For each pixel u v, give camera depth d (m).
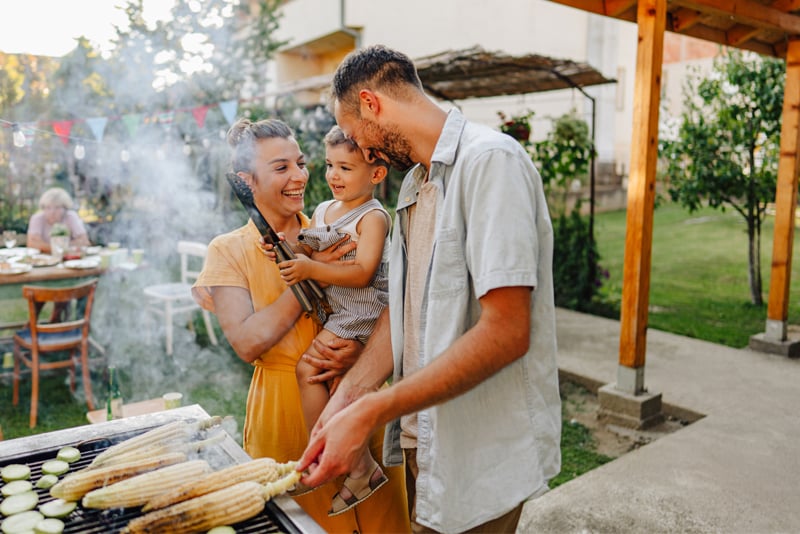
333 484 1.94
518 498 1.47
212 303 1.98
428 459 1.51
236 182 1.79
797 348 5.55
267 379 1.92
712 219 13.62
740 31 5.44
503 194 1.33
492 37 13.98
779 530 2.81
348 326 1.85
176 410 1.89
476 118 13.80
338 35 14.80
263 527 1.33
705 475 3.32
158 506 1.31
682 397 4.50
